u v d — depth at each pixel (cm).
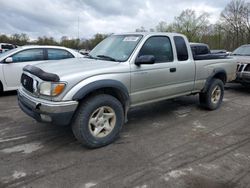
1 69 682
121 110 388
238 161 338
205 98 572
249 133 445
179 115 546
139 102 423
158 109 590
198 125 484
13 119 493
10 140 394
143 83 416
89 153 355
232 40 4888
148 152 362
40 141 393
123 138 411
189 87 511
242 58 791
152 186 278
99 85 349
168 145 387
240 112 580
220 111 586
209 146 386
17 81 712
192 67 504
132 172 306
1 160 329
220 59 580
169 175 301
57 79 324
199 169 316
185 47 497
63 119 330
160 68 438
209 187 278
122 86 380
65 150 363
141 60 394
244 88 898
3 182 280
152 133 437
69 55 779
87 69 356
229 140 412
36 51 731
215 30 5159
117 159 338
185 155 354
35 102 336
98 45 496
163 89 455
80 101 349
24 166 316
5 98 680
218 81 581
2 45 2347
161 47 450
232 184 284
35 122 476
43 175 296
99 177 294
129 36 450
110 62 397
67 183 281
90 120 357
